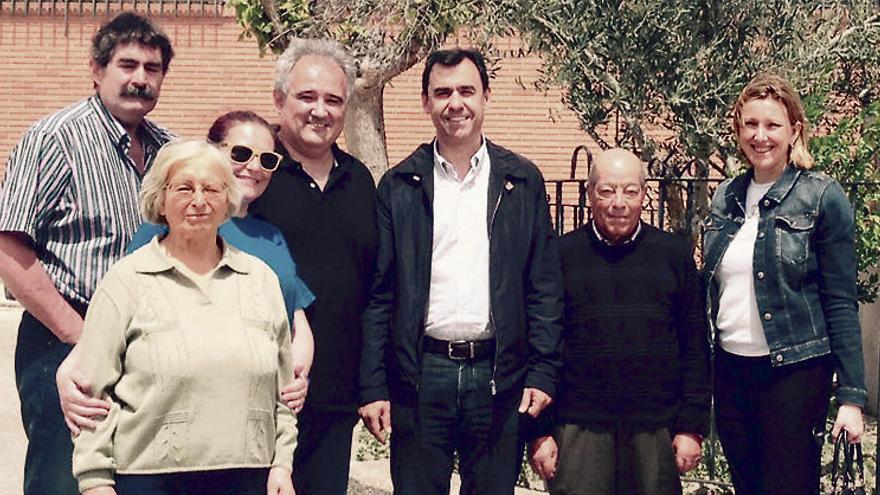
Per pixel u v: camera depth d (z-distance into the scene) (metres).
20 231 4.10
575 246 4.55
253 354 3.62
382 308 4.53
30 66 15.62
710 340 4.62
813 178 4.49
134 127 4.41
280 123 4.53
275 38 8.59
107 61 4.29
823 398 4.50
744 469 4.63
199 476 3.58
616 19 6.54
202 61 15.49
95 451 3.56
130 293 3.58
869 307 8.51
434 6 7.53
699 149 6.68
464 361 4.49
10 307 12.66
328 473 4.46
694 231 6.84
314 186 4.40
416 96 15.14
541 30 6.90
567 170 14.73
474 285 4.47
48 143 4.16
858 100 7.43
